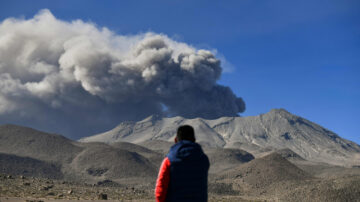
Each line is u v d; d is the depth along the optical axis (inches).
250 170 6525.6
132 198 2561.5
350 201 3449.8
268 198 4645.7
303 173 6368.1
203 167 254.1
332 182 3978.8
